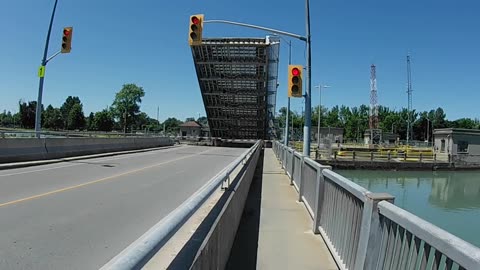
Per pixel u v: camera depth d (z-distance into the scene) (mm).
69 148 22906
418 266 2795
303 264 5605
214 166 21297
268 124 53844
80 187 12227
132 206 9531
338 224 5520
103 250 6117
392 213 3268
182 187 12891
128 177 15227
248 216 8758
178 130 112812
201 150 39625
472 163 50594
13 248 6098
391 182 39062
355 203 4609
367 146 81062
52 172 15781
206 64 40344
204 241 3572
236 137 56906
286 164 17656
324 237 6453
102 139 27719
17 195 10414
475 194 31609
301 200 10523
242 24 17828
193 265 2971
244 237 6996
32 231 7070
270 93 46656
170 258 5457
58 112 116688
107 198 10523
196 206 3193
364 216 3992
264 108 47438
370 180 40188
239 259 5789
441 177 44844
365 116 142625
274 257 5891
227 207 5652
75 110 111938
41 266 5375
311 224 7953
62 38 22047
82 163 20094
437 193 31391
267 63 38375
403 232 3152
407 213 3043
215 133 56969
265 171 18812
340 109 163625
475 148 61062
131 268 1777
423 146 96562
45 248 6145
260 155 32219
